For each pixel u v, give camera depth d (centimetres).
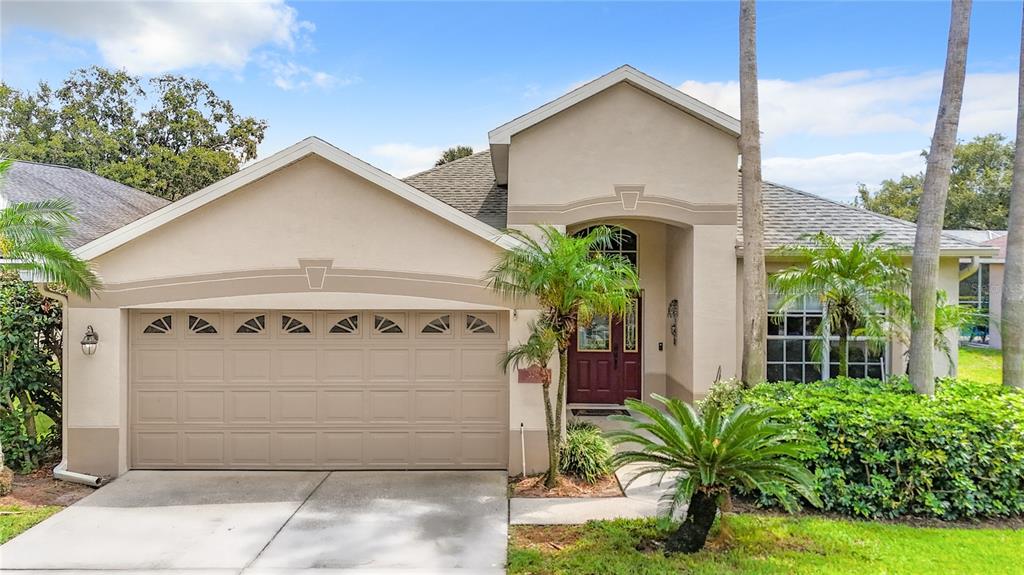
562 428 891
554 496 812
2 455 817
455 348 927
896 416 740
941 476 723
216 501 792
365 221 899
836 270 917
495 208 1385
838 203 1350
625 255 1392
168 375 919
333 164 892
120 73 3588
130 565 610
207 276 894
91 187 1706
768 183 1454
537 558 612
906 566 580
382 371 926
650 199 1148
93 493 823
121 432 896
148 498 802
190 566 607
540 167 1150
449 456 927
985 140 3962
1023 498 720
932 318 884
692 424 604
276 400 921
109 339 888
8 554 634
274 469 921
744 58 995
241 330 921
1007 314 995
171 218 876
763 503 742
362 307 903
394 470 923
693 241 1156
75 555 632
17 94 3478
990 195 3791
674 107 1147
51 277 820
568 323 798
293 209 898
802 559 593
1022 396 823
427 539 671
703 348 1150
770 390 880
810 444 654
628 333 1403
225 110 3766
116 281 888
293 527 707
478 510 760
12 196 1309
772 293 1212
